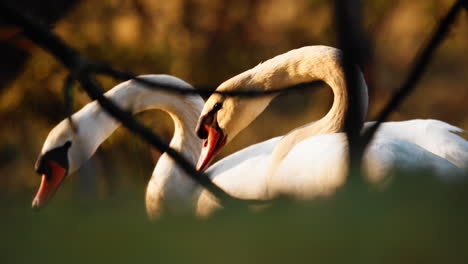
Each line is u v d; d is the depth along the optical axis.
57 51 5.52
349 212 2.91
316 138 7.02
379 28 13.73
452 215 2.56
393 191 3.10
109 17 17.77
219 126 8.62
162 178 9.19
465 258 2.29
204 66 18.36
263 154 8.27
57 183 9.75
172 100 9.91
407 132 7.86
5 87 16.94
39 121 17.16
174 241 2.76
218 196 6.45
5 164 18.86
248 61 18.59
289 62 8.32
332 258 2.37
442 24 5.07
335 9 5.11
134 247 2.73
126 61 17.62
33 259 2.87
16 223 3.76
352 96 5.63
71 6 17.16
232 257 2.46
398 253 2.35
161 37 18.17
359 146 5.64
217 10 18.75
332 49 8.21
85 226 3.35
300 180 6.67
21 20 5.44
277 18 18.59
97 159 16.72
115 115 6.16
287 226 2.79
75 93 13.24
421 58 5.18
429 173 3.16
